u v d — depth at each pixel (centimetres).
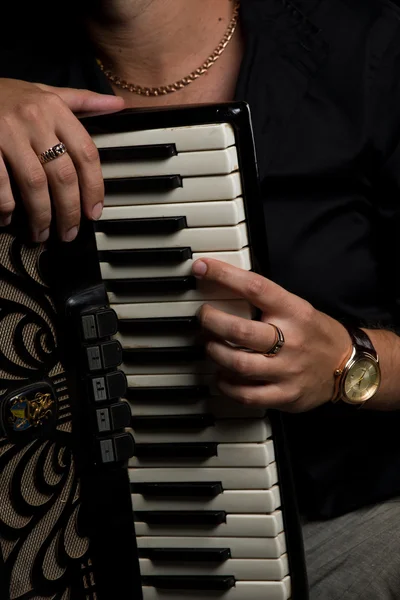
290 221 158
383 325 162
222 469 149
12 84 143
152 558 151
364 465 163
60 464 144
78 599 146
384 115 158
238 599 151
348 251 159
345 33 159
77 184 141
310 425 161
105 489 146
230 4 164
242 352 144
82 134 141
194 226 144
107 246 144
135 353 147
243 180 143
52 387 142
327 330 148
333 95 158
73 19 162
